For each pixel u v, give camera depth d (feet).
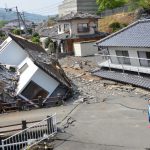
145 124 69.62
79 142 63.36
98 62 130.21
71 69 146.20
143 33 110.01
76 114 81.56
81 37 194.49
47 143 64.18
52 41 215.10
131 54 109.40
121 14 237.45
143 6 226.17
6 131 69.00
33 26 355.97
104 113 80.43
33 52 115.55
